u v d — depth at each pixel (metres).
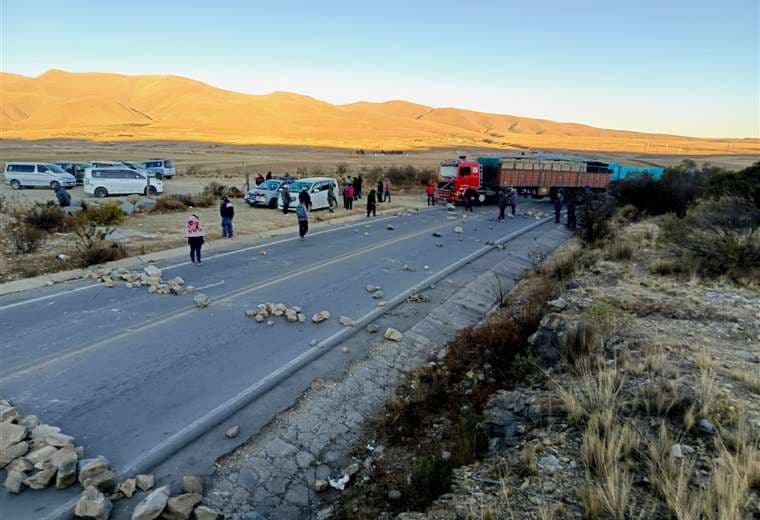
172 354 8.33
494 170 35.56
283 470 5.82
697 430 4.81
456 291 13.22
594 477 4.39
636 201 28.33
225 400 7.01
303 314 10.66
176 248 16.19
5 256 14.05
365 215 26.94
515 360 7.90
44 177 32.00
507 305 12.42
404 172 49.12
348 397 7.54
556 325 8.13
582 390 5.94
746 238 12.40
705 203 22.12
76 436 5.95
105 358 8.02
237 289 12.16
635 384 5.90
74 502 4.82
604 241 17.56
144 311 10.23
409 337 9.86
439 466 5.20
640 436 4.80
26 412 6.38
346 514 5.06
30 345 8.34
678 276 11.84
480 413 6.85
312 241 18.94
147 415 6.52
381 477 5.73
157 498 4.74
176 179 44.09
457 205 34.53
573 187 38.53
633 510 3.83
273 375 7.83
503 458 5.19
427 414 7.14
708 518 3.55
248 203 28.19
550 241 22.11
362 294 12.43
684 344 7.26
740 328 8.06
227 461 5.75
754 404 5.23
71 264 13.45
